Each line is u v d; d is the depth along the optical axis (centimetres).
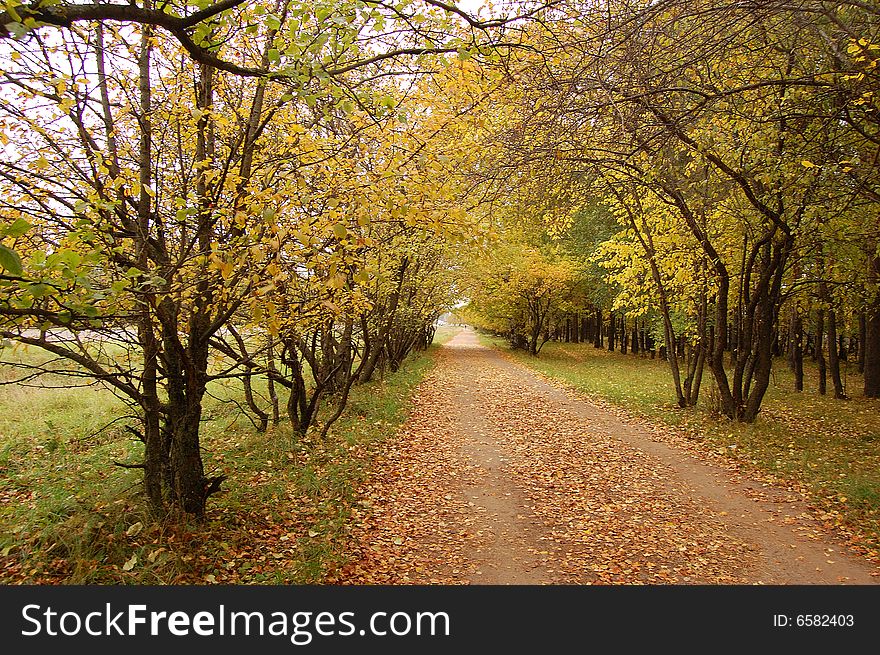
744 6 529
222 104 552
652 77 567
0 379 1180
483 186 760
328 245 421
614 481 817
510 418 1310
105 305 349
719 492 764
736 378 1175
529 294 3052
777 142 851
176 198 440
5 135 402
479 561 558
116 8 287
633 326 3022
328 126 546
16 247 379
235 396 1270
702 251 1211
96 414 1034
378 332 1466
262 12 354
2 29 271
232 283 428
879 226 977
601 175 954
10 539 503
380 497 728
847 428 1134
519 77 594
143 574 468
